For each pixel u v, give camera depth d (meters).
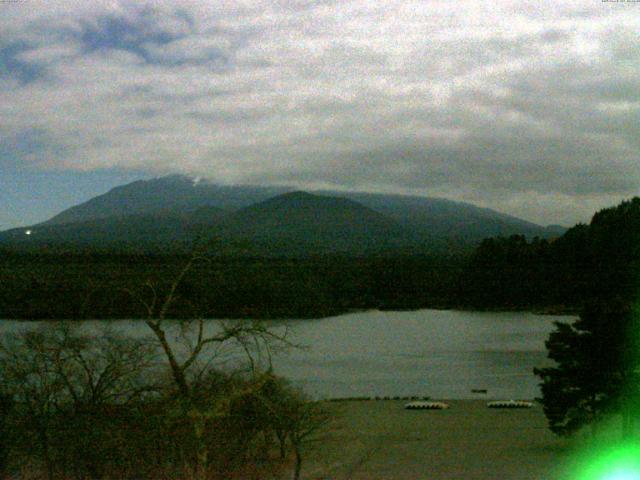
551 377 57.88
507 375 108.19
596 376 55.84
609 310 55.88
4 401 33.81
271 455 45.56
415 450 55.28
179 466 29.83
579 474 47.88
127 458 30.83
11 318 105.75
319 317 186.12
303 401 54.69
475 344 144.50
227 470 34.81
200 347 25.64
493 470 49.19
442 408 77.31
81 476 31.80
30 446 33.00
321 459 50.44
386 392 92.44
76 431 31.56
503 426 66.81
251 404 35.97
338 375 106.56
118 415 31.66
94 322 46.88
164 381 31.52
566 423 62.69
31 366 34.97
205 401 26.94
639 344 55.25
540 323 181.62
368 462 50.66
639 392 55.34
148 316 25.47
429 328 172.62
